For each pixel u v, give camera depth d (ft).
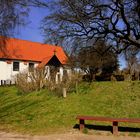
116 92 62.90
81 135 41.86
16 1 38.83
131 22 85.97
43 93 71.51
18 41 164.45
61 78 70.64
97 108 54.95
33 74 77.87
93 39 88.33
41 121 50.39
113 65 141.18
